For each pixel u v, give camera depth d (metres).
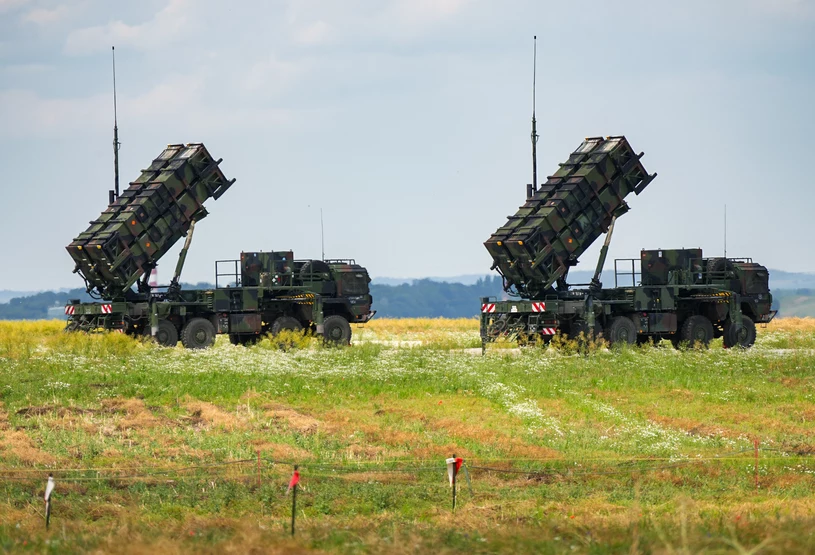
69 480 63.09
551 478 65.38
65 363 108.62
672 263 138.50
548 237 127.56
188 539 45.47
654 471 66.88
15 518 54.28
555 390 97.50
